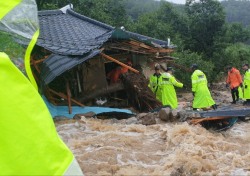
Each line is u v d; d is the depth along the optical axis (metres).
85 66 11.43
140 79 11.64
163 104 11.27
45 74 9.30
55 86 11.14
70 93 10.41
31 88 2.04
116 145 6.60
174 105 11.30
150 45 12.43
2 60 1.98
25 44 3.04
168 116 8.42
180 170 5.39
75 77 11.34
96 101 11.35
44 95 9.91
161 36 33.78
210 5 38.38
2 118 1.91
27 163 1.91
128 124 8.41
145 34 33.25
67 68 8.85
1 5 2.65
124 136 7.20
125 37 11.45
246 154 6.38
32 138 1.95
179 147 6.47
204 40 38.78
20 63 3.12
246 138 7.47
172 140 6.77
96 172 5.36
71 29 13.72
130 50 12.01
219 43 37.59
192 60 28.00
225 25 39.16
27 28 3.04
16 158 1.89
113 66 13.03
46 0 27.03
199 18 38.34
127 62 12.59
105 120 8.90
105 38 10.79
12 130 1.92
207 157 6.14
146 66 13.66
